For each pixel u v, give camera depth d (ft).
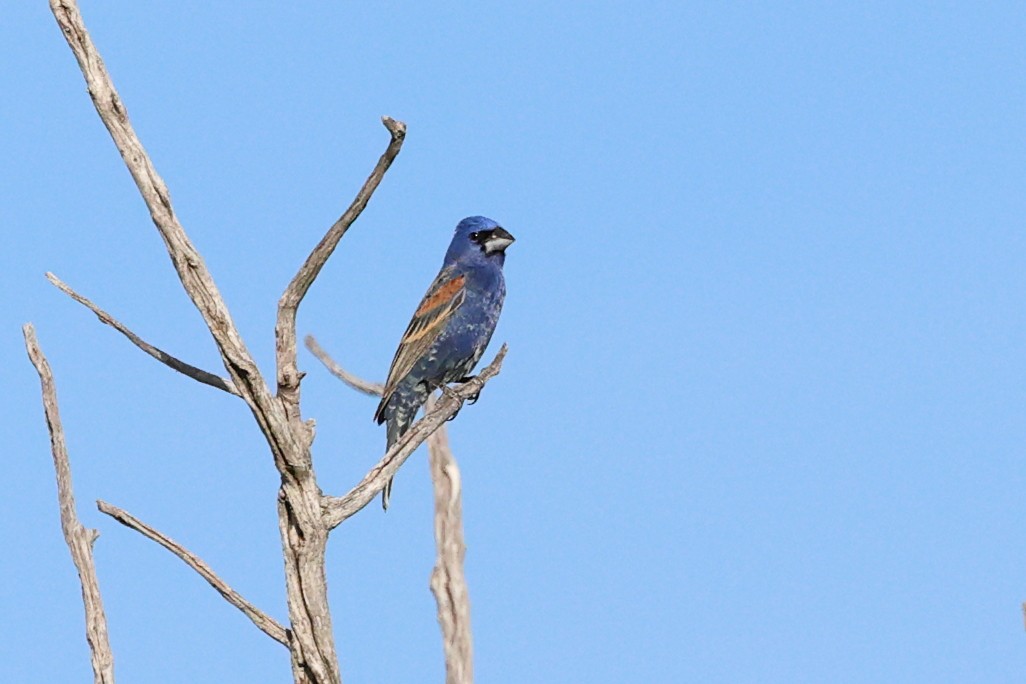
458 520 39.50
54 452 29.84
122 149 31.27
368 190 32.12
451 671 38.17
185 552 33.42
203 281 31.91
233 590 33.86
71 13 30.66
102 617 28.91
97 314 34.50
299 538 33.45
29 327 30.45
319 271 33.22
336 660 33.73
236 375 32.32
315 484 33.63
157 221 31.40
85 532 29.40
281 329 33.35
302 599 33.50
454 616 38.34
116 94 31.12
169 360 34.58
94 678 28.66
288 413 33.14
